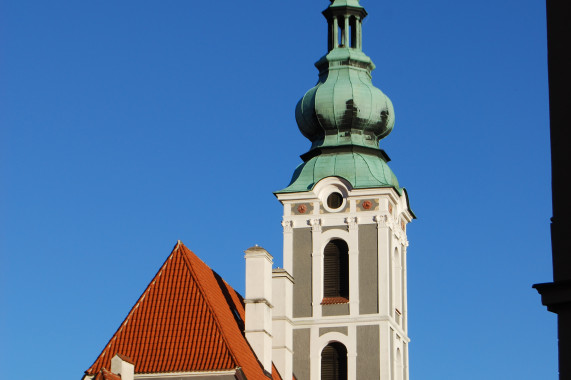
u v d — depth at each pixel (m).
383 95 89.94
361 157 87.88
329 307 84.25
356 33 92.31
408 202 89.81
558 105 18.23
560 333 17.73
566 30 18.28
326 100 88.94
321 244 85.50
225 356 59.88
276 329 74.81
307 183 86.88
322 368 83.75
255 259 68.06
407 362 88.81
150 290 63.69
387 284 83.75
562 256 17.97
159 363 60.06
